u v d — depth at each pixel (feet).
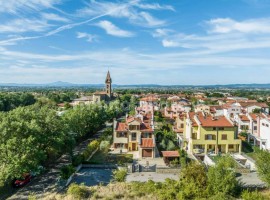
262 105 388.37
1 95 510.99
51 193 137.08
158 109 454.40
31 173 161.38
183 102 508.12
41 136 162.20
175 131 271.08
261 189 134.92
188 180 132.87
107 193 132.67
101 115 326.03
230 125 213.25
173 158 196.44
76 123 250.37
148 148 211.00
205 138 212.23
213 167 133.28
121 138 233.76
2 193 138.51
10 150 138.92
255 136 245.86
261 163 133.28
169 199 124.26
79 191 130.72
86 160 196.75
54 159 200.75
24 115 171.53
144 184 141.90
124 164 185.37
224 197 118.83
